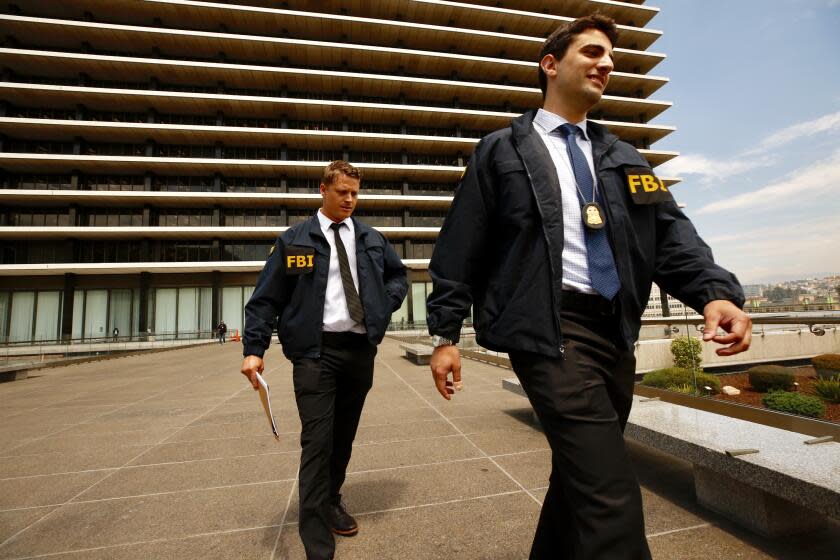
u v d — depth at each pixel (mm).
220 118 33219
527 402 5105
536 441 3459
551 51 1362
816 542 1801
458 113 35375
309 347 1927
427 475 2773
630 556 931
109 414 5355
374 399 5629
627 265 1170
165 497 2596
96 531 2170
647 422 2588
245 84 33875
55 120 29422
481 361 10062
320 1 34938
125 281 31781
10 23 29531
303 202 33062
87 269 29609
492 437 3621
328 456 1854
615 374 1170
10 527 2240
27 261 30906
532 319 1111
